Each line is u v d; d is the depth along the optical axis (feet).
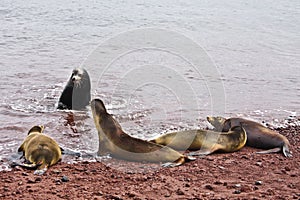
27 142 40.34
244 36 120.37
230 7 179.01
